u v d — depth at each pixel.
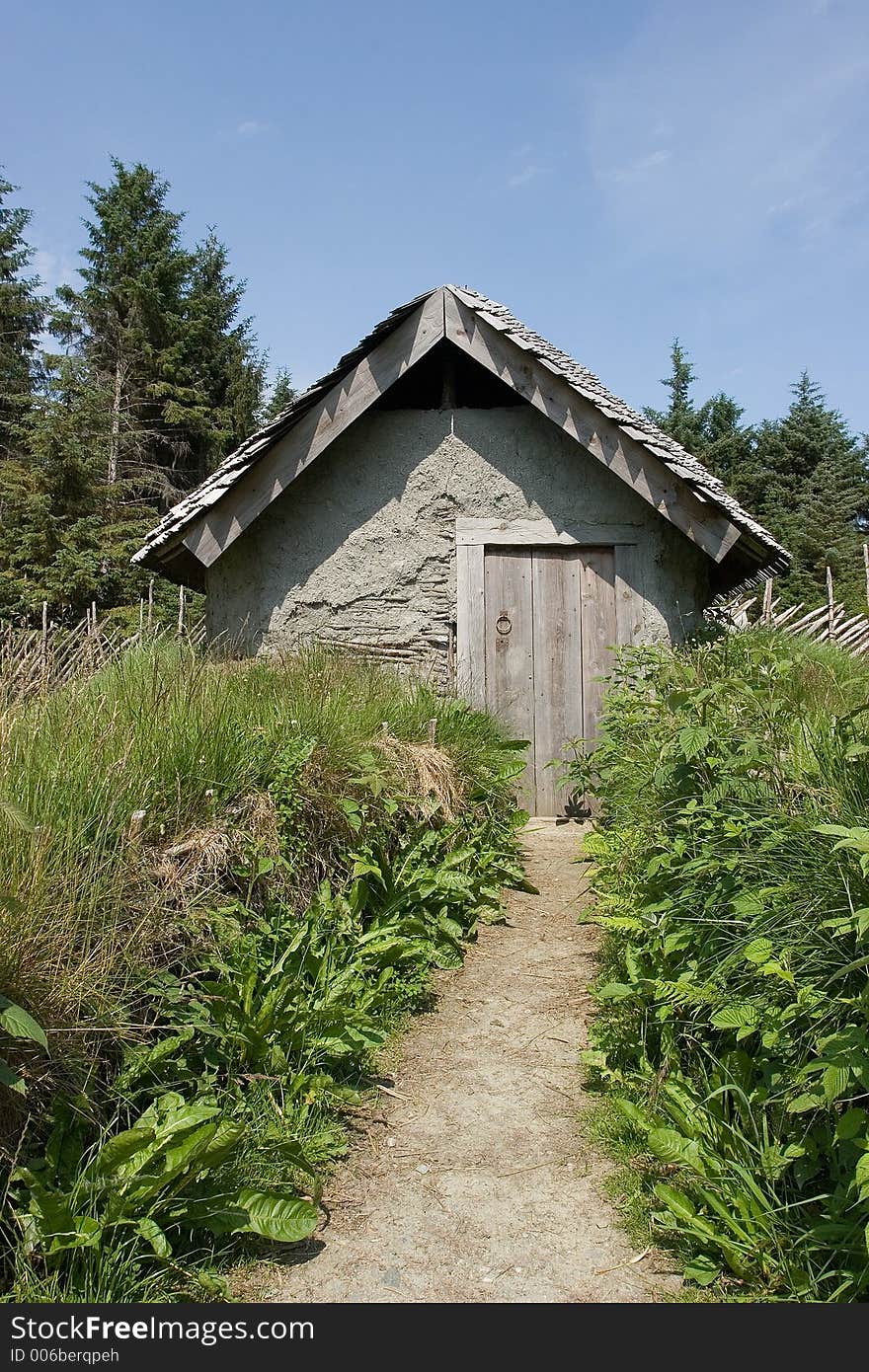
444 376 7.48
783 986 2.55
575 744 6.66
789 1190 2.36
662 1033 3.11
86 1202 2.15
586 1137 2.98
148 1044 2.58
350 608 7.37
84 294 28.86
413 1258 2.41
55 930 2.39
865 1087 2.06
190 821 3.33
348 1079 3.32
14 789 2.75
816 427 35.41
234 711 4.07
